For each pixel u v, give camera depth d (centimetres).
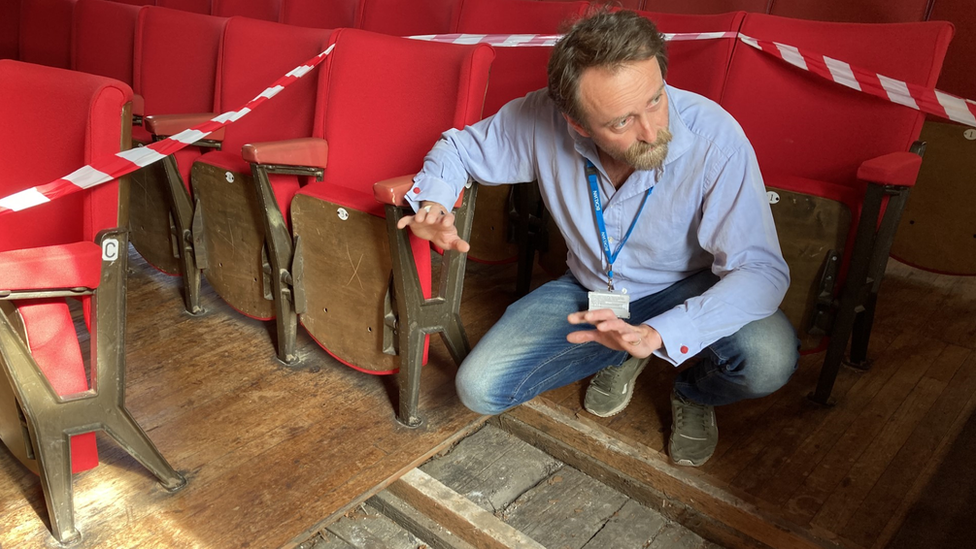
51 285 120
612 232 150
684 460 157
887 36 168
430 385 191
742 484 151
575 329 155
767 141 186
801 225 160
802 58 175
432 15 254
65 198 138
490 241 230
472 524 150
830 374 175
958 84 232
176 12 247
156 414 176
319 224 172
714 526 152
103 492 149
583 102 119
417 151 175
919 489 150
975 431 169
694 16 201
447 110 169
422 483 159
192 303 228
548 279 252
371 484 154
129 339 212
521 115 155
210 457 161
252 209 192
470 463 177
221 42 224
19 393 124
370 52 183
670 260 150
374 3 270
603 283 159
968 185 217
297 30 206
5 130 150
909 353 205
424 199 144
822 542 137
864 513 144
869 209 154
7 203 122
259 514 144
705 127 135
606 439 167
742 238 133
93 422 135
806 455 161
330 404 183
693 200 139
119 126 136
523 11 227
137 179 233
